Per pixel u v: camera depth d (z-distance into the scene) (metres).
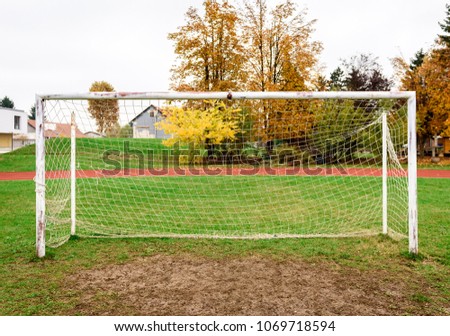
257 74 19.80
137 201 8.20
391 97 4.44
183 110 14.70
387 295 3.30
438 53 22.45
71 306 3.10
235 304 3.12
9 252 4.58
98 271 3.96
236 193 9.16
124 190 9.45
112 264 4.18
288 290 3.42
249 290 3.42
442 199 8.14
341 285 3.53
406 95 4.41
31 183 11.61
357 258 4.35
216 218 6.65
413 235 4.38
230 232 5.67
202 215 6.89
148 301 3.19
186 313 2.95
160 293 3.37
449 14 24.81
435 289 3.43
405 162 10.02
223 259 4.36
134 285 3.56
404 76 22.80
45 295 3.33
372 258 4.36
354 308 3.04
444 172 15.30
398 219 6.38
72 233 5.43
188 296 3.29
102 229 5.83
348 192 9.23
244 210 7.34
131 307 3.07
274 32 19.53
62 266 4.11
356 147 10.50
